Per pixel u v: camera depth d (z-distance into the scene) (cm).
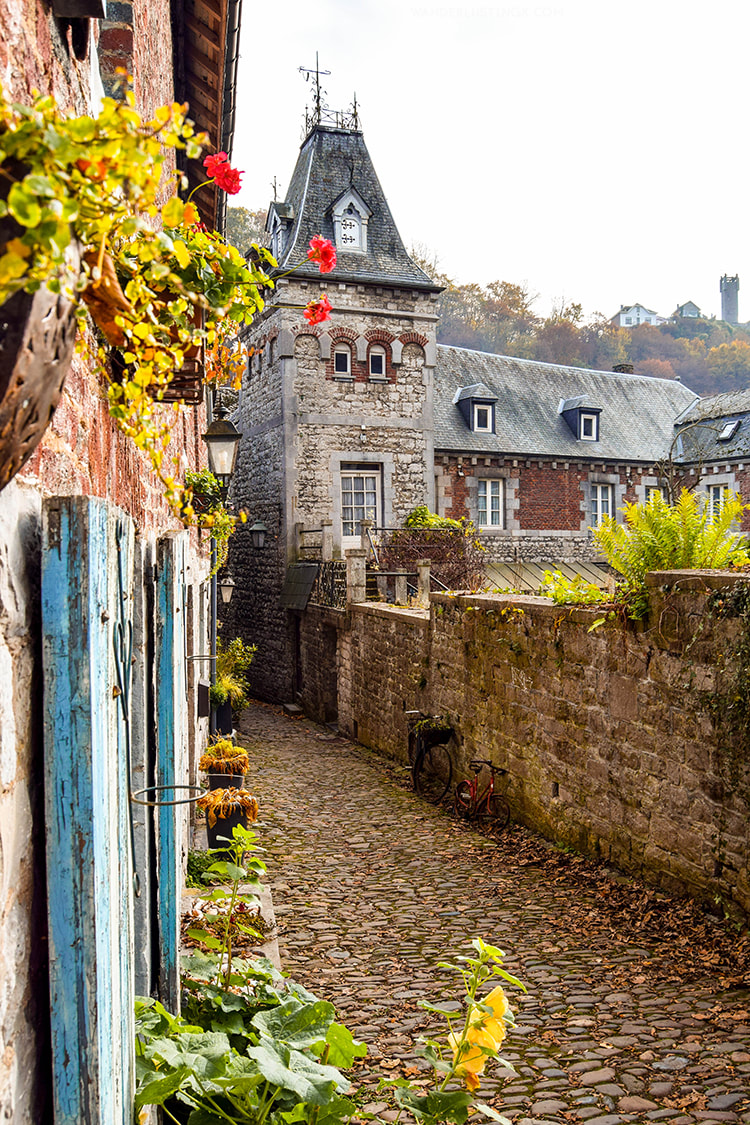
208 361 261
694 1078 353
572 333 5881
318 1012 229
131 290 153
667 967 484
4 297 92
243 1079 191
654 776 626
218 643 1670
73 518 133
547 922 579
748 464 2231
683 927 545
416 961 511
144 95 357
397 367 1925
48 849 133
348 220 1925
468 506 2056
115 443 253
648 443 2392
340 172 1992
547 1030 409
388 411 1917
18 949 125
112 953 151
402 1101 199
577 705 735
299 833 842
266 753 1323
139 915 247
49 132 96
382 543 1816
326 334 1858
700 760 573
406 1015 430
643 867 640
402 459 1930
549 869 710
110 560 160
